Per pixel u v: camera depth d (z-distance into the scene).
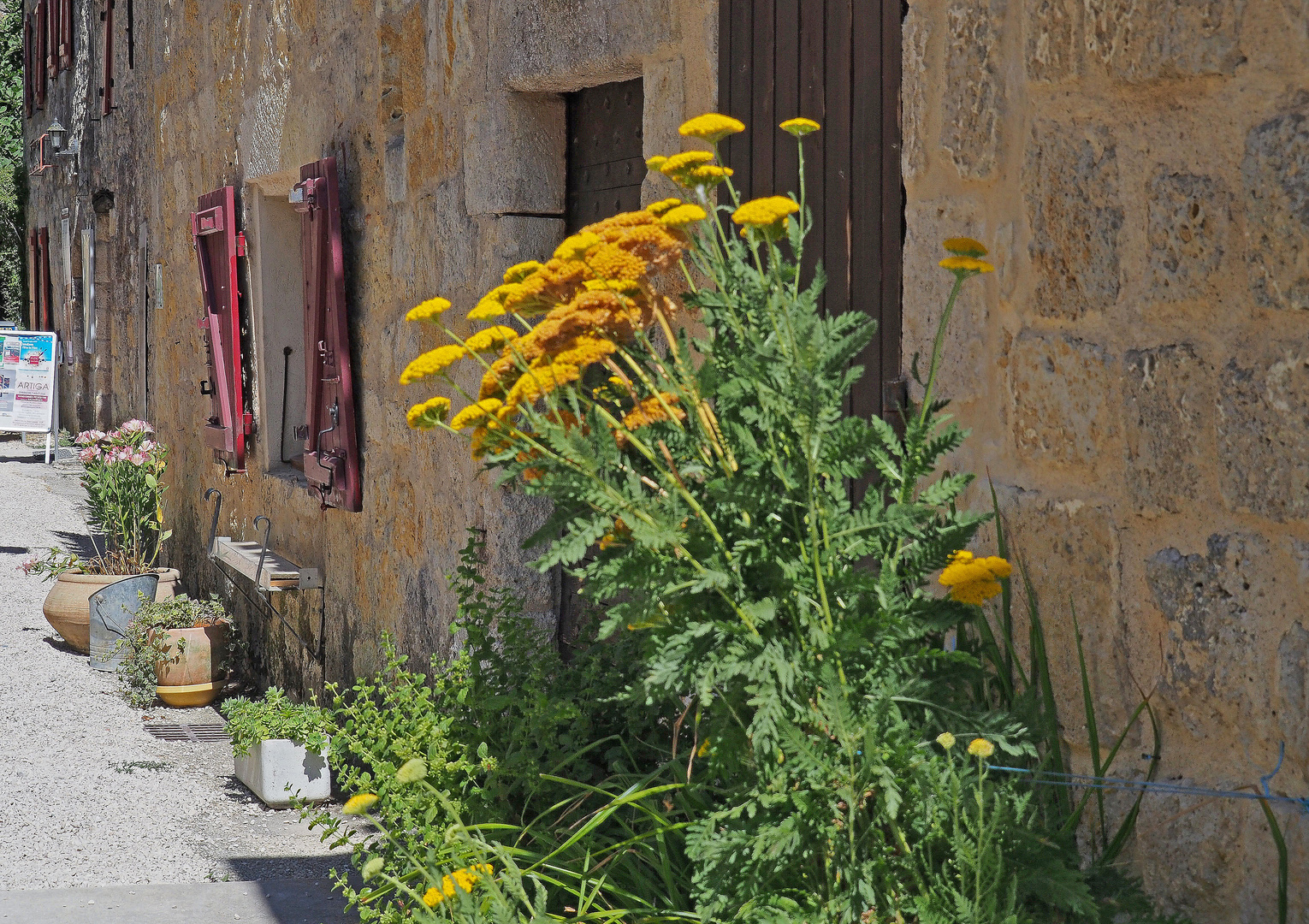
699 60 3.25
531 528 4.12
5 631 8.24
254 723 5.06
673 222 2.09
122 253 11.73
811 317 1.98
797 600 2.01
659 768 2.69
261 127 6.66
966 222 2.41
